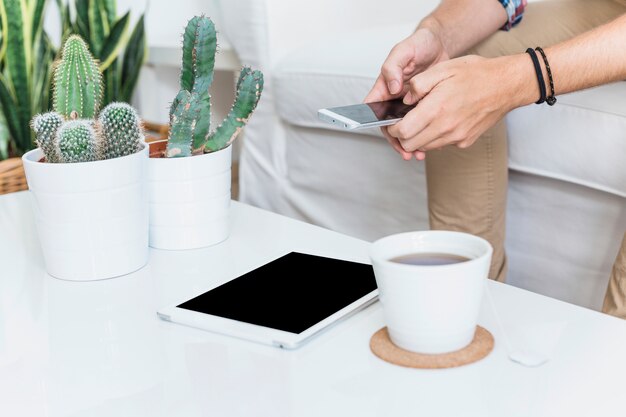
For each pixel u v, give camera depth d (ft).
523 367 1.87
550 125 3.95
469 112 2.87
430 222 4.18
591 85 3.02
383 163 4.93
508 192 4.42
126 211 2.63
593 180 3.84
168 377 1.93
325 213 5.48
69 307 2.42
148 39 7.36
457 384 1.81
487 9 4.03
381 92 3.30
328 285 2.39
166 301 2.42
